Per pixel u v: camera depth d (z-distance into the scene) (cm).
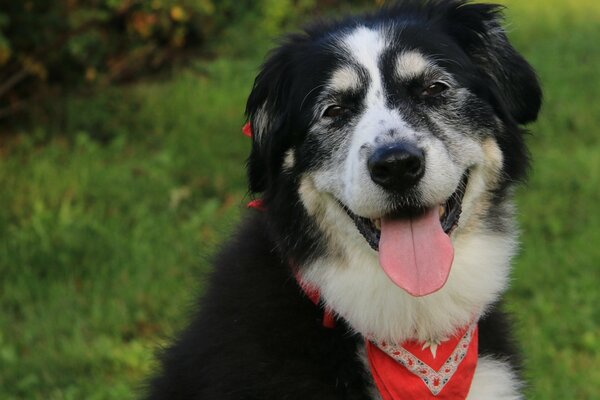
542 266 798
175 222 880
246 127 470
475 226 440
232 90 1222
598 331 715
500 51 462
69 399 630
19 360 671
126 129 1068
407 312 424
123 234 843
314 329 420
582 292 765
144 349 675
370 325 423
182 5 1275
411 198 403
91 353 676
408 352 423
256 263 440
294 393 407
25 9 991
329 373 415
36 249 800
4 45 945
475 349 430
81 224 837
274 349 415
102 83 1184
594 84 1286
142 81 1266
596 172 995
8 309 747
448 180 407
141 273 776
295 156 443
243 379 411
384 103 423
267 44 1366
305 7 1478
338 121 431
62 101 1104
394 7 466
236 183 959
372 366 417
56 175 929
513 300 755
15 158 957
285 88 455
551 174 987
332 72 434
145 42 1278
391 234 409
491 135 443
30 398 639
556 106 1195
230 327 424
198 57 1363
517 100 464
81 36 1083
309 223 435
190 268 781
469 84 439
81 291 768
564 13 1691
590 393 636
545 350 680
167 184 937
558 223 881
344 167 419
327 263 429
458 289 432
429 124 421
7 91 1076
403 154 393
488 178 443
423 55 432
